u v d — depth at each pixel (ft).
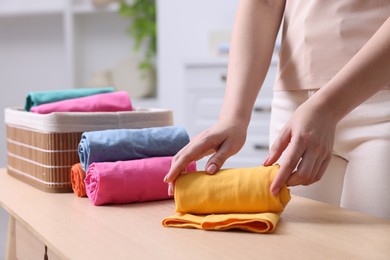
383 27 2.79
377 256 2.24
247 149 9.29
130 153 3.47
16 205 3.28
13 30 13.02
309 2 3.52
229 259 2.23
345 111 2.78
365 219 2.80
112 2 11.73
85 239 2.54
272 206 2.77
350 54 3.35
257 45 3.57
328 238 2.49
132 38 12.73
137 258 2.27
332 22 3.40
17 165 4.19
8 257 3.73
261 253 2.30
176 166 2.93
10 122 4.27
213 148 3.09
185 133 3.65
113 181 3.20
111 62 12.77
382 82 2.77
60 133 3.64
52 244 2.48
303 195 3.61
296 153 2.69
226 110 3.32
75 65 12.17
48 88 13.15
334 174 3.54
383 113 3.22
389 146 3.19
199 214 2.88
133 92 12.14
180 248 2.39
